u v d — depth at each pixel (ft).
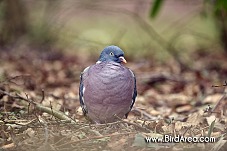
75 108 35.17
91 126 27.71
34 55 60.75
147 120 30.60
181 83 48.24
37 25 69.62
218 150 25.16
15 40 67.92
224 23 61.98
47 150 25.16
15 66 54.19
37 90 41.73
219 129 29.01
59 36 69.46
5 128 28.17
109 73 28.04
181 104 39.29
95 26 85.15
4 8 67.72
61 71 52.80
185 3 76.02
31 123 28.14
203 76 50.75
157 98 43.14
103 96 28.07
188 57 62.03
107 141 26.22
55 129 27.55
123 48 65.87
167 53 63.87
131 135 26.84
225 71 53.36
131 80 28.68
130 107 29.66
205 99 39.40
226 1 45.01
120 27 81.71
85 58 63.26
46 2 72.08
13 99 33.91
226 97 39.04
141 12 85.92
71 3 73.51
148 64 57.41
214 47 66.39
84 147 25.85
